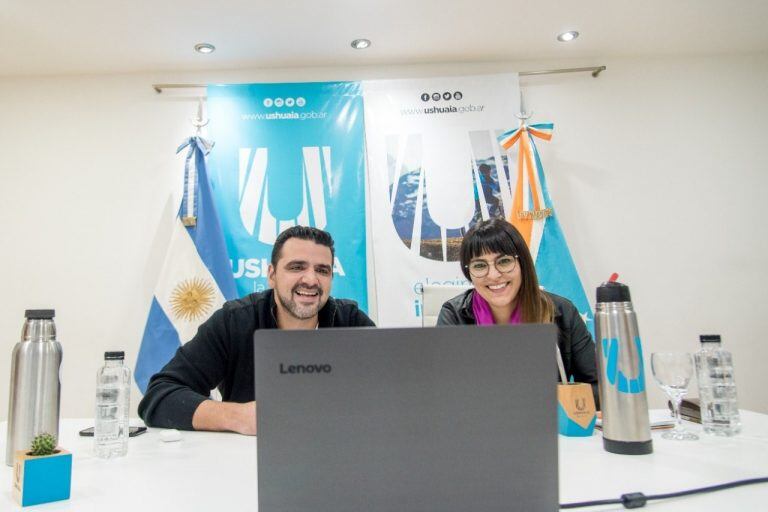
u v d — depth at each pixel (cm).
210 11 216
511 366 51
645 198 262
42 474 61
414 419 50
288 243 147
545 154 263
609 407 79
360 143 257
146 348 221
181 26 226
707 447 82
